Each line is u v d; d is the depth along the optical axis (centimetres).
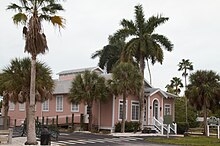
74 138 2698
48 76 2509
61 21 2125
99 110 3822
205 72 3584
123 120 3491
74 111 3969
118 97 3781
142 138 2900
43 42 2064
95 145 2230
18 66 2444
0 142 2098
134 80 3409
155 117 4147
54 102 4244
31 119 2044
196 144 2430
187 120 5250
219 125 3619
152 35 3909
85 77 3500
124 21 3947
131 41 3859
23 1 2056
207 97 3475
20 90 2472
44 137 2062
